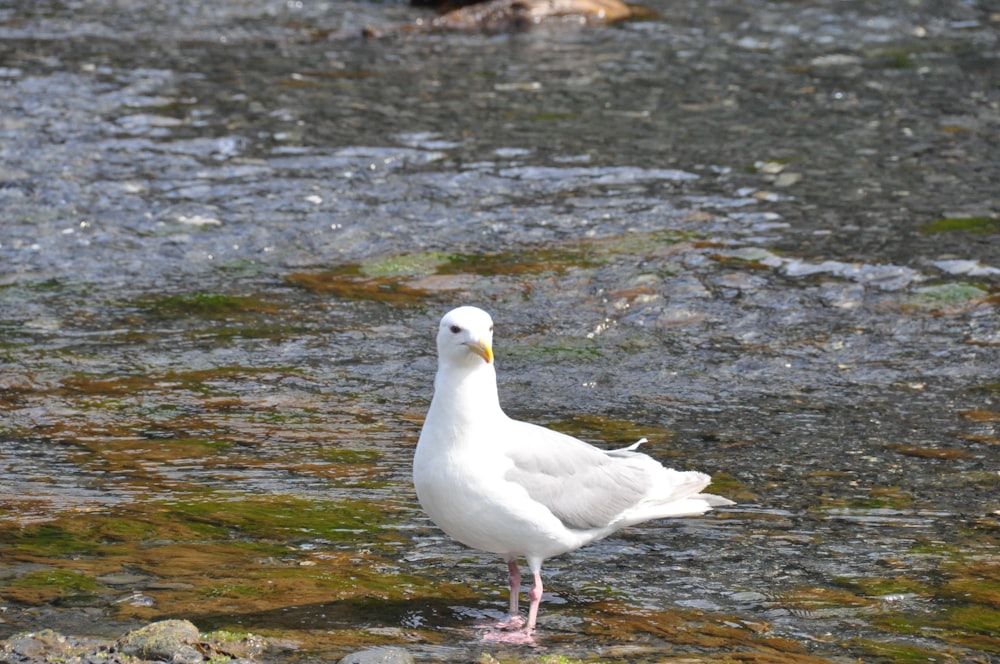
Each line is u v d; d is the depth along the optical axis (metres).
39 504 10.23
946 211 17.84
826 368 13.73
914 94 23.06
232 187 18.86
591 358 14.05
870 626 8.31
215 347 14.21
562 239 17.23
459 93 23.09
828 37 26.92
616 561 9.48
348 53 25.72
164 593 8.56
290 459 11.39
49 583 8.67
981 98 22.75
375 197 18.61
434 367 13.80
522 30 27.72
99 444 11.64
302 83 23.52
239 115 21.69
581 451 8.63
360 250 17.02
